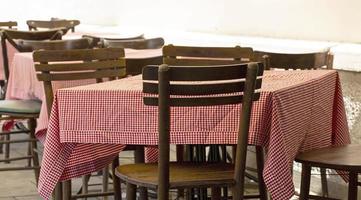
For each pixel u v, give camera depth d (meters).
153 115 2.58
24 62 4.50
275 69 3.73
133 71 3.65
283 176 2.48
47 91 3.34
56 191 3.09
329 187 4.21
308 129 2.88
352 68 4.18
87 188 3.89
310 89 2.88
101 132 2.65
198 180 2.51
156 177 2.57
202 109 2.54
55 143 2.73
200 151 3.18
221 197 3.06
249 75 2.41
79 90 2.66
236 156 2.51
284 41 4.99
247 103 2.43
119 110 2.62
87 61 3.44
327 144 3.12
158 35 6.39
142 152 3.13
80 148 2.83
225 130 2.54
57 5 9.02
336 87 3.28
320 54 3.71
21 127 5.59
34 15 9.47
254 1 5.56
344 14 4.71
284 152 2.49
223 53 3.58
